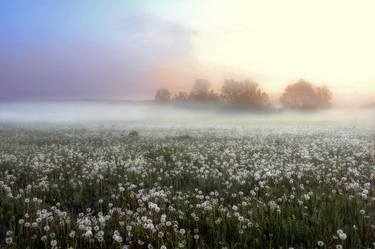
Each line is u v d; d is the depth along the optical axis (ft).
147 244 23.18
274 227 24.50
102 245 23.13
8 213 27.84
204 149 67.00
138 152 63.36
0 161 52.21
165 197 32.22
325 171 45.03
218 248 22.59
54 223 25.61
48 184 37.42
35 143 82.33
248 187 36.65
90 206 32.14
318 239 22.59
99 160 54.03
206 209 27.76
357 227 24.18
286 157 55.93
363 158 55.01
